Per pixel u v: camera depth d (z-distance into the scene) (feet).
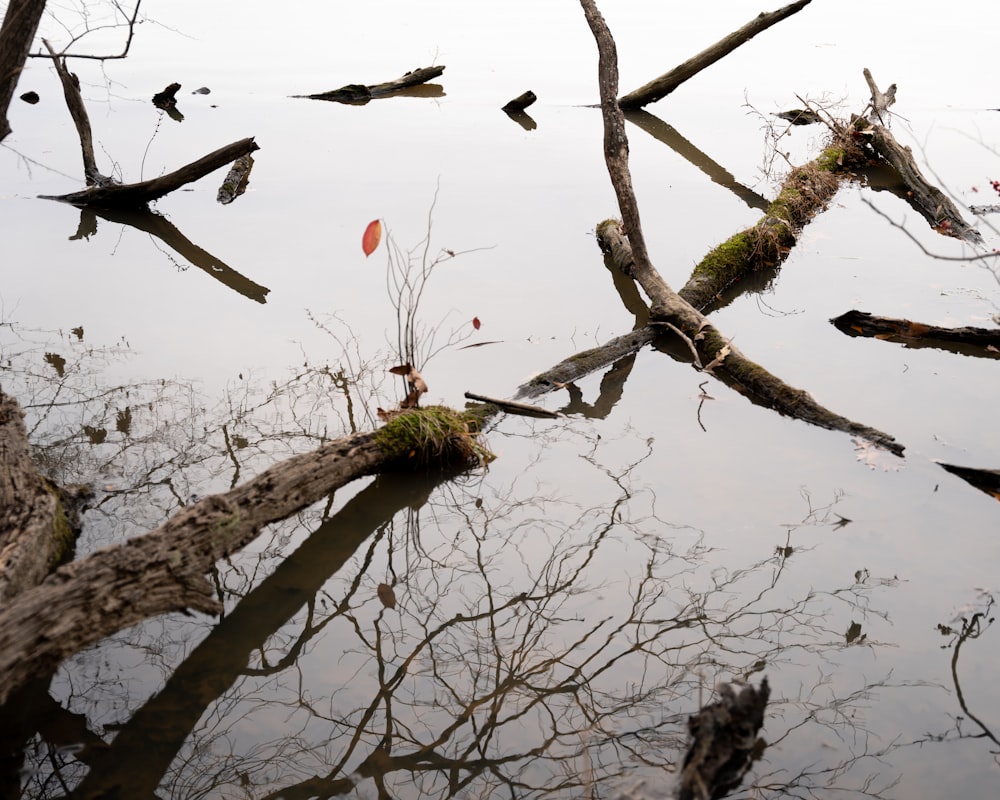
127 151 33.06
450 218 27.37
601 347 20.12
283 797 10.14
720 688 10.37
